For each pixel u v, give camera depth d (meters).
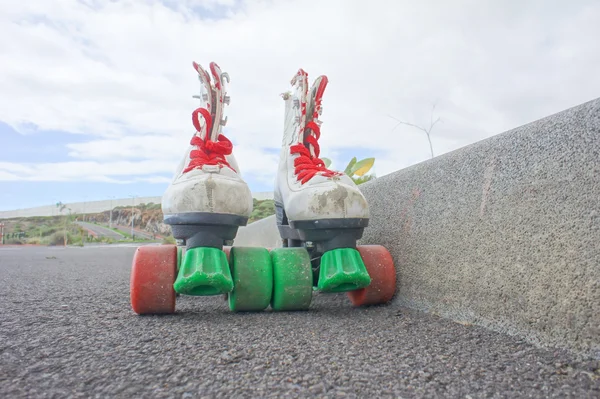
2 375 1.08
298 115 2.25
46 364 1.17
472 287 1.63
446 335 1.46
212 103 2.07
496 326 1.50
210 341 1.40
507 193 1.48
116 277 3.90
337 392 0.98
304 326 1.62
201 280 1.65
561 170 1.28
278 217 2.48
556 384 1.00
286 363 1.18
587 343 1.16
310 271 1.93
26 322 1.70
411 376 1.08
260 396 0.96
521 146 1.44
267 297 1.88
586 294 1.17
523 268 1.39
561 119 1.29
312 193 1.85
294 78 2.35
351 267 1.84
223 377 1.08
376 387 1.01
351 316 1.82
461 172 1.74
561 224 1.26
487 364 1.16
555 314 1.27
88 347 1.33
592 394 0.94
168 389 1.00
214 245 1.77
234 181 1.83
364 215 1.89
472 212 1.65
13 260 7.73
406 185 2.15
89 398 0.95
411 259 2.04
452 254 1.75
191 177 1.79
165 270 1.81
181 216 1.74
